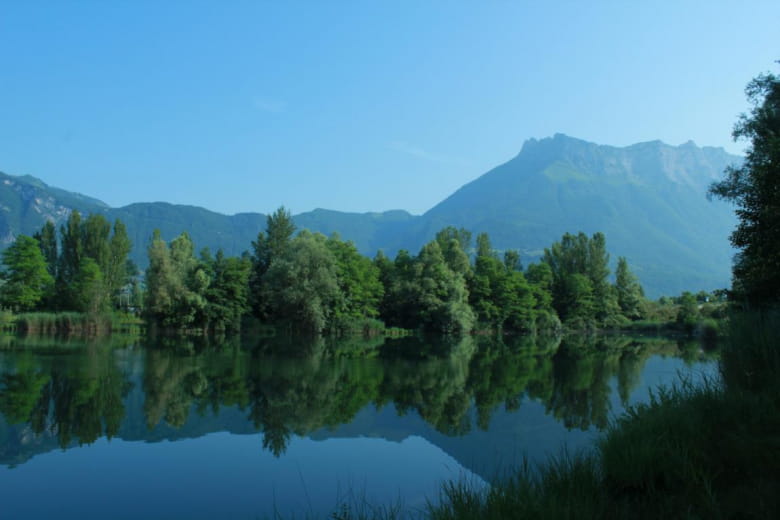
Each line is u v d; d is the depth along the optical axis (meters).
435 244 85.50
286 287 66.44
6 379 26.91
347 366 36.28
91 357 37.09
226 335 67.56
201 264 77.19
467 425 19.39
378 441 17.22
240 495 12.60
